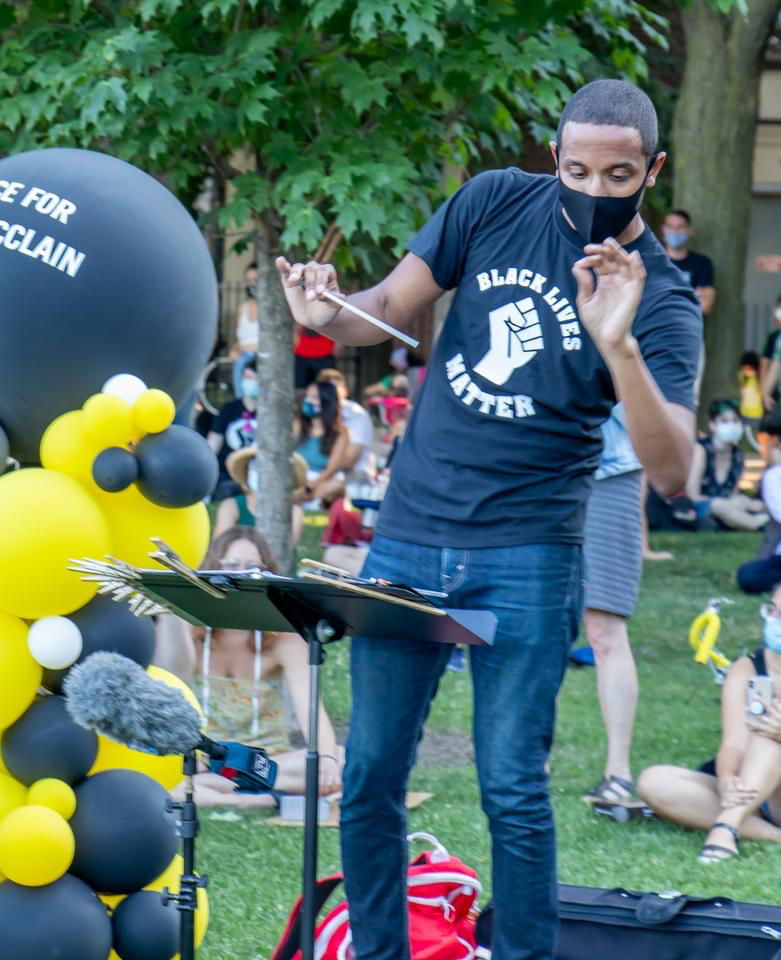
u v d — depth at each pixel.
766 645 5.70
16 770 3.57
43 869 3.48
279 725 5.94
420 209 6.57
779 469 7.61
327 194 6.07
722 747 5.66
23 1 6.53
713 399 14.88
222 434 11.34
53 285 3.53
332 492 12.12
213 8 5.78
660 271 3.60
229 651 5.91
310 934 3.35
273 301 7.04
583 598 3.70
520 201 3.68
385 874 3.73
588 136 3.37
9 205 3.59
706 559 11.73
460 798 6.01
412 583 3.66
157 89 5.86
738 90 14.67
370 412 15.50
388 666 3.64
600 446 3.72
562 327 3.56
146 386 3.66
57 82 5.98
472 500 3.61
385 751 3.66
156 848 3.62
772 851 5.41
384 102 6.08
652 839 5.56
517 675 3.59
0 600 3.51
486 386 3.63
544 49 6.09
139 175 3.81
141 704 3.05
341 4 5.78
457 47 6.21
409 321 3.83
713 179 14.73
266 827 5.58
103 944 3.57
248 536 6.03
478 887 4.19
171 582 3.17
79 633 3.55
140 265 3.60
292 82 6.43
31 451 3.70
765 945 4.05
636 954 4.11
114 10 6.43
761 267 16.31
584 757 6.61
